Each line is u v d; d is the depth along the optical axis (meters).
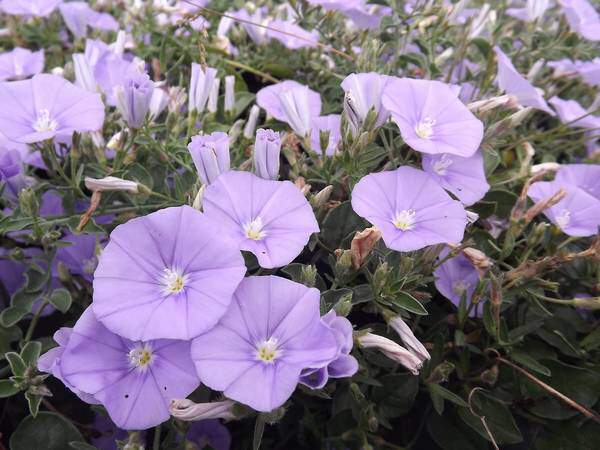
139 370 0.12
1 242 0.17
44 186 0.16
